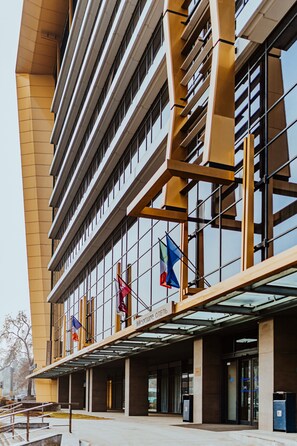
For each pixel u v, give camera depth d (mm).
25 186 64375
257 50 16844
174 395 31781
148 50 26578
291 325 15703
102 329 35219
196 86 20000
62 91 53406
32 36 60000
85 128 41375
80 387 46656
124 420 23969
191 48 20016
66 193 47625
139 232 28391
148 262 26453
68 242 48875
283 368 15398
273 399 15109
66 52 47000
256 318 16328
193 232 20297
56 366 39938
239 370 19828
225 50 16922
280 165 15016
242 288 12992
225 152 16500
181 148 19344
